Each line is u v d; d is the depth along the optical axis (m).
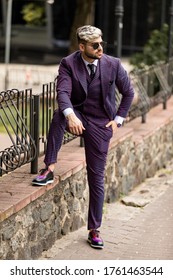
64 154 7.21
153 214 7.80
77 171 6.69
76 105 5.87
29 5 33.66
